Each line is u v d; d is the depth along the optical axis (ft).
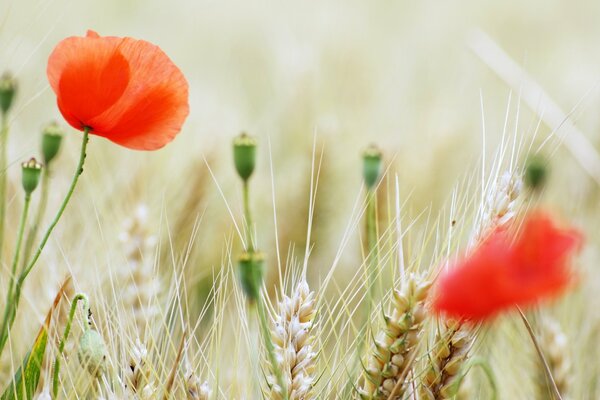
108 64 3.11
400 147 4.89
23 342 3.54
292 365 3.22
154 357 3.47
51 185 4.14
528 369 3.65
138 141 3.16
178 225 4.20
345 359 3.38
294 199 4.51
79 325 3.42
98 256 3.84
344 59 6.62
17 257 3.20
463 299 2.78
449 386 3.25
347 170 5.29
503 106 7.24
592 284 3.92
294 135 5.95
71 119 3.15
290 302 3.25
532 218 2.78
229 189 4.98
